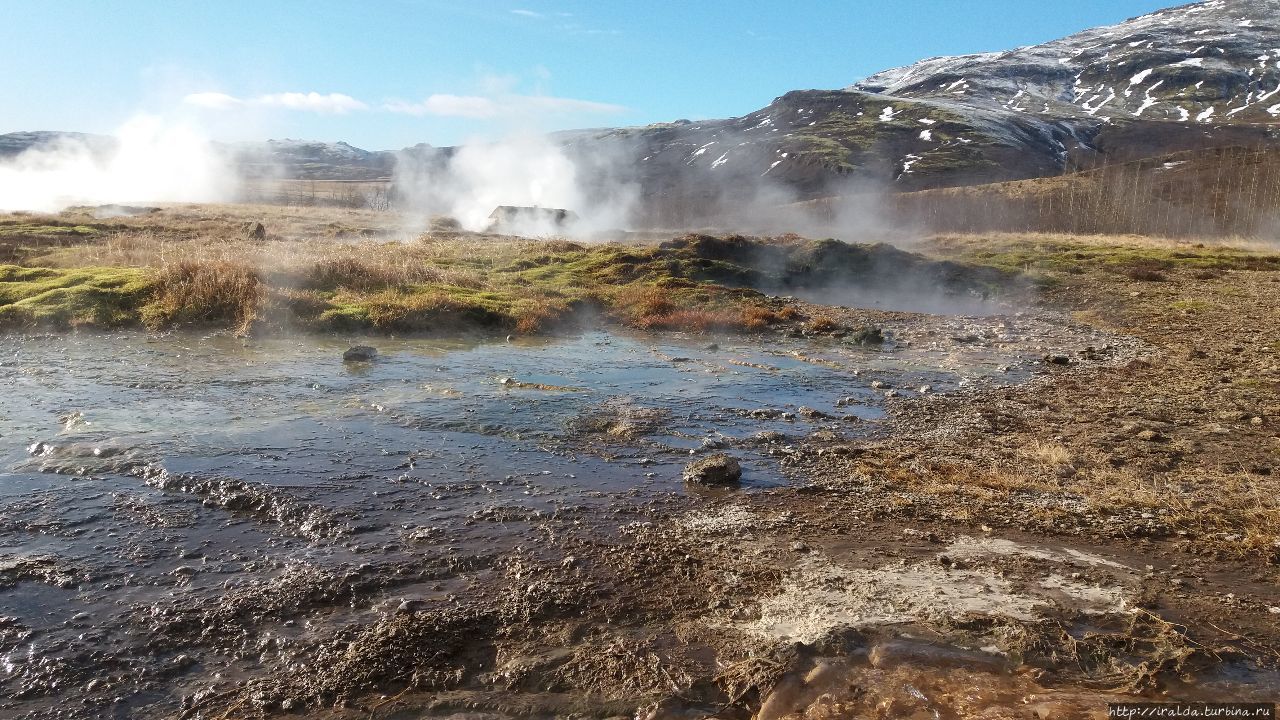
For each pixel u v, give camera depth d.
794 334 15.65
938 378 11.85
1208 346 15.06
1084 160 129.12
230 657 3.88
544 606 4.46
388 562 4.95
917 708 3.44
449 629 4.17
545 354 12.50
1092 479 7.03
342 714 3.48
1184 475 7.20
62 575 4.58
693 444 7.89
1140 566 5.16
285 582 4.61
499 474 6.71
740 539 5.52
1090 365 13.12
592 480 6.69
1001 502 6.37
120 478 6.16
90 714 3.42
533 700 3.60
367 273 17.00
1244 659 3.93
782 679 3.69
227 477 6.21
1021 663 3.85
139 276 15.32
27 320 12.50
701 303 18.33
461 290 17.17
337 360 11.16
